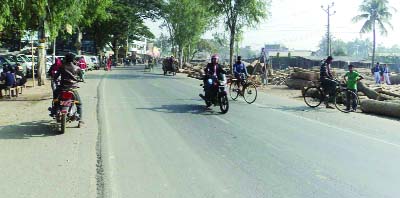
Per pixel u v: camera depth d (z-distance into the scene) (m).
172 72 44.09
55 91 10.21
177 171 6.91
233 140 9.45
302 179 6.59
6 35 32.09
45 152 8.02
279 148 8.73
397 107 14.39
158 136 9.77
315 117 13.69
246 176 6.70
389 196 5.88
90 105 15.27
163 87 24.86
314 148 8.81
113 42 79.06
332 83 16.19
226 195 5.80
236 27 37.69
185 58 85.56
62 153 7.96
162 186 6.14
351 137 10.18
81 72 10.58
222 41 40.72
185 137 9.70
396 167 7.39
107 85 25.62
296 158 7.91
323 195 5.88
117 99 17.45
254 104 17.11
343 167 7.34
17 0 17.72
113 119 12.12
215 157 7.88
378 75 35.31
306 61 73.81
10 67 18.47
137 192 5.86
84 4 24.98
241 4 36.81
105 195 5.69
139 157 7.77
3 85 17.95
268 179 6.55
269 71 34.88
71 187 6.00
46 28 23.81
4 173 6.64
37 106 14.97
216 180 6.46
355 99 15.69
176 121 12.02
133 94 19.84
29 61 33.09
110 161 7.44
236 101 18.09
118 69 58.53
